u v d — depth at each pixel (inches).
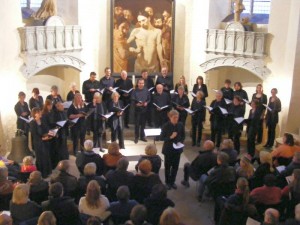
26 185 239.8
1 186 269.3
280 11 501.0
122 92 526.9
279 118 514.0
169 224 202.8
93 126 474.9
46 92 560.1
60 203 233.0
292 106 498.3
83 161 325.7
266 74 523.2
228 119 477.7
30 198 270.2
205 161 350.9
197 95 493.7
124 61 584.1
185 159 473.4
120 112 479.8
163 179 419.8
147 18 575.5
